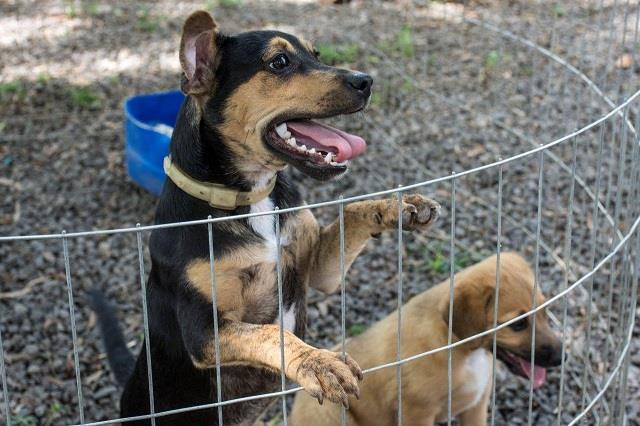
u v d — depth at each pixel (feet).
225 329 3.96
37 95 9.41
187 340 4.06
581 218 6.77
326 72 4.04
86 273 6.52
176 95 7.90
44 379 5.61
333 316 6.04
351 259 4.42
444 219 6.92
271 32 4.16
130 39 11.06
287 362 3.64
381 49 10.21
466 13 11.18
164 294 4.24
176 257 4.11
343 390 3.51
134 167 7.41
